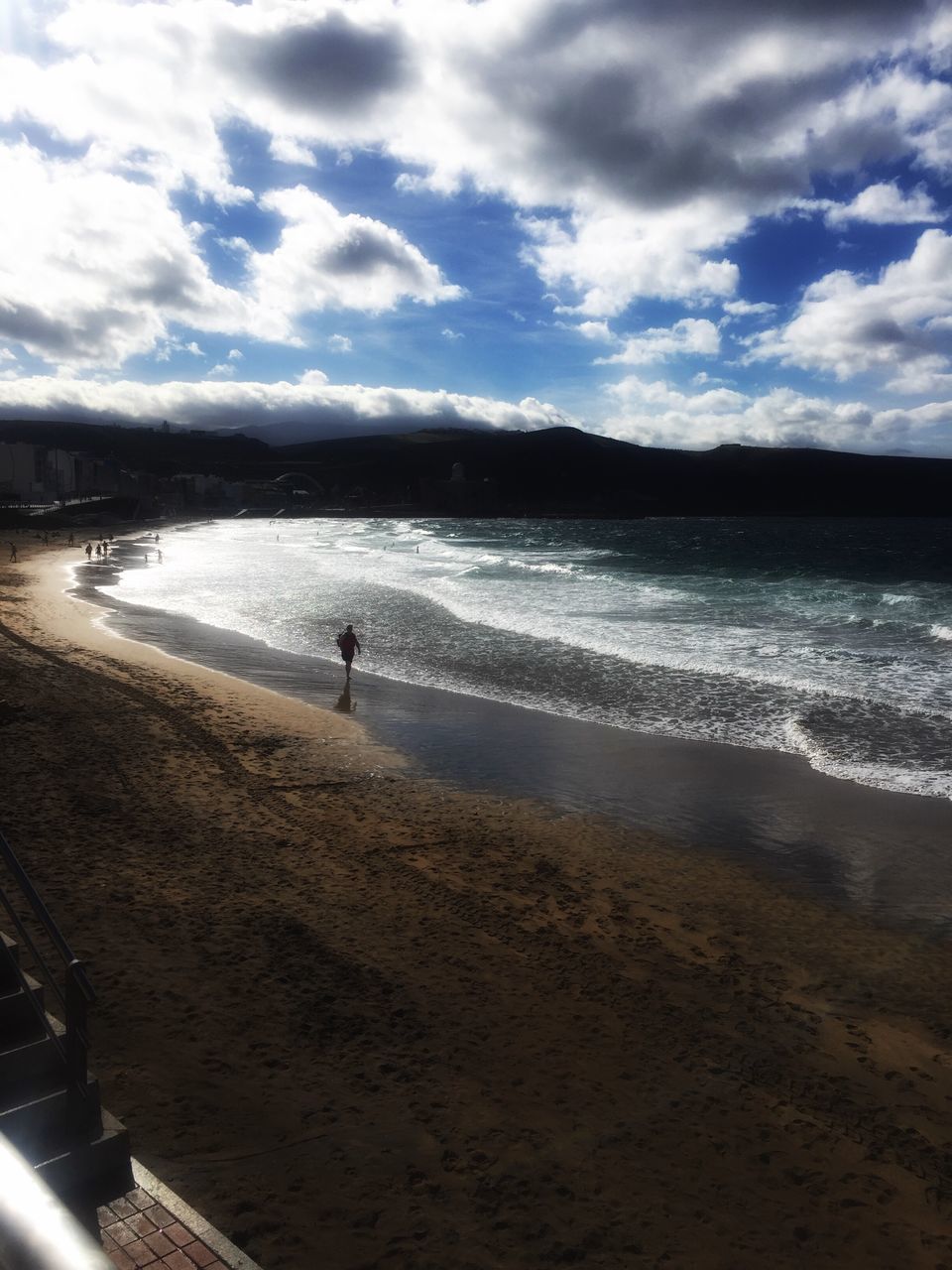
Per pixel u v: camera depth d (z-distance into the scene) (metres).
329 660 22.86
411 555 68.25
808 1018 7.12
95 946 7.42
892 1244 4.78
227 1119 5.31
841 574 54.06
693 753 14.68
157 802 11.34
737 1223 4.86
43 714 15.08
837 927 8.80
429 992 7.15
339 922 8.35
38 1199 1.00
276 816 11.21
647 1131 5.59
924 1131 5.75
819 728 16.06
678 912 9.05
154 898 8.50
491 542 95.44
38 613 29.22
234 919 8.22
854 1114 5.90
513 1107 5.73
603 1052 6.48
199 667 20.95
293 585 41.78
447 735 15.66
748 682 19.97
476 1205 4.81
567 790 12.84
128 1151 4.07
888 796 12.65
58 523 92.69
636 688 19.50
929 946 8.45
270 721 16.00
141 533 97.19
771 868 10.22
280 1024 6.50
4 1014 4.31
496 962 7.76
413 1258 4.38
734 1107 5.91
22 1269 0.83
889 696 18.45
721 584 43.75
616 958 7.98
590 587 41.50
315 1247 4.38
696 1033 6.81
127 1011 6.44
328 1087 5.76
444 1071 6.08
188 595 37.19
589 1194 4.98
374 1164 5.05
